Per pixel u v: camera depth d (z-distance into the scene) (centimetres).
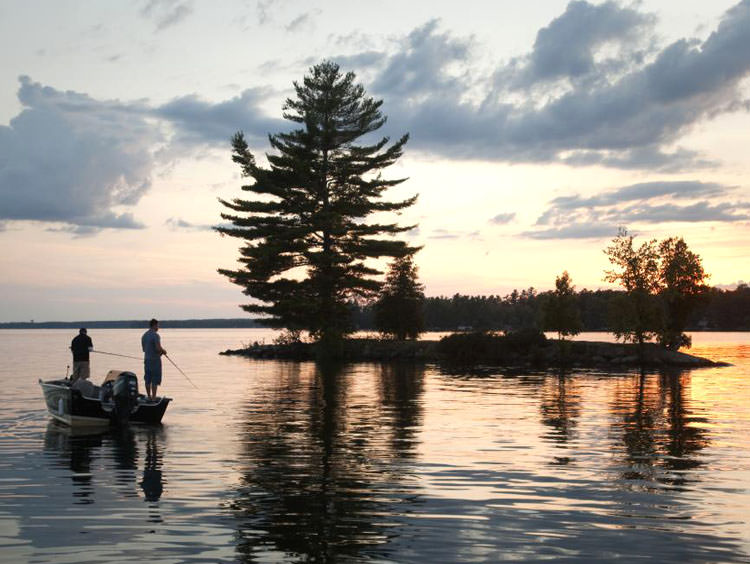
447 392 2525
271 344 5925
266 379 3156
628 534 803
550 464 1199
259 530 806
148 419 1688
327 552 733
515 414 1886
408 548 749
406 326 5803
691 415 1888
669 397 2398
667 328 4994
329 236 5234
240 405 2080
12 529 800
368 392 2512
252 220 5300
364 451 1314
